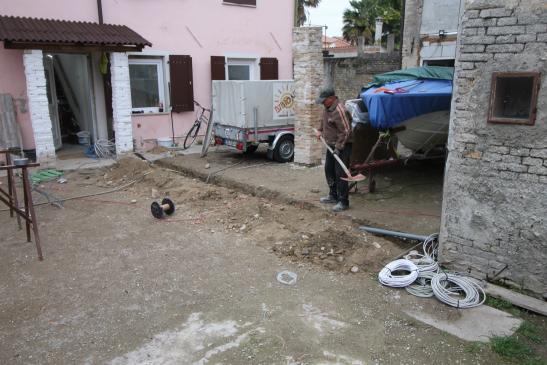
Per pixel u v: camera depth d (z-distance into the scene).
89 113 12.07
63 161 10.61
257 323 3.97
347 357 3.51
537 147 3.96
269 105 10.20
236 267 5.09
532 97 3.91
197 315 4.11
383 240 5.62
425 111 7.79
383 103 7.09
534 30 3.81
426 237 5.44
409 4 12.54
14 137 10.05
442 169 9.41
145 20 11.72
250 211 6.87
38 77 9.49
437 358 3.50
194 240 5.91
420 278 4.67
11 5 9.88
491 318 4.01
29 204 5.20
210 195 7.75
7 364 3.45
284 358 3.50
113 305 4.29
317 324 3.96
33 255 5.45
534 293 4.22
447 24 11.73
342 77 17.56
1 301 4.37
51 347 3.66
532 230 4.12
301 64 9.42
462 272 4.70
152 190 8.12
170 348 3.63
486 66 4.14
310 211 6.78
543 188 3.99
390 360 3.49
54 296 4.46
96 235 6.12
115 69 10.55
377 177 8.73
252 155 11.31
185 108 12.60
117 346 3.66
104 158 11.02
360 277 4.82
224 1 12.94
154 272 4.97
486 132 4.25
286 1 14.30
